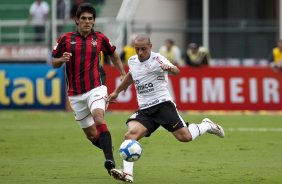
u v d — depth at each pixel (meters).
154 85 31.48
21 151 42.78
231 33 93.31
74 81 33.16
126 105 68.75
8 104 71.00
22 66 70.56
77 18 33.09
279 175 33.59
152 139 48.53
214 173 34.28
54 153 41.94
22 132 52.97
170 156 40.41
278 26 93.94
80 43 33.03
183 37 94.38
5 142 46.91
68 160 39.00
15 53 84.50
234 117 64.44
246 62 92.94
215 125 34.19
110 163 30.64
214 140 47.66
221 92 68.38
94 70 33.19
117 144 46.09
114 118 63.56
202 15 100.31
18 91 70.69
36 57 84.31
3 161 38.53
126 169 30.70
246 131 53.16
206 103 68.50
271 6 101.69
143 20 97.12
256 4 102.00
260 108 68.25
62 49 33.06
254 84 68.25
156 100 31.53
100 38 33.50
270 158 39.41
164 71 31.33
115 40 86.06
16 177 33.22
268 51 92.94
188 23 93.25
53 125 58.12
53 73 70.19
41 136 50.25
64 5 88.88
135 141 29.86
